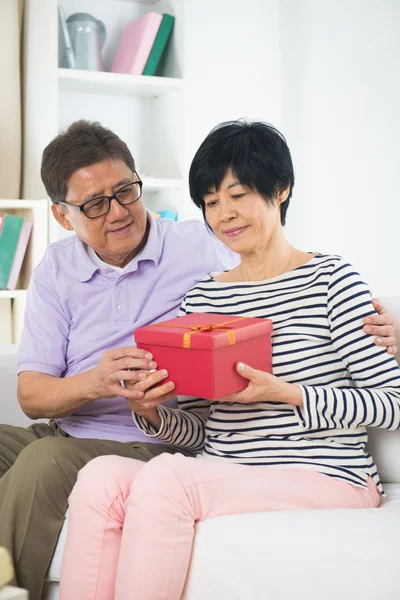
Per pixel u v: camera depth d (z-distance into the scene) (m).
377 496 1.45
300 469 1.40
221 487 1.34
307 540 1.17
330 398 1.39
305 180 4.08
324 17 4.04
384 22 4.16
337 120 4.12
